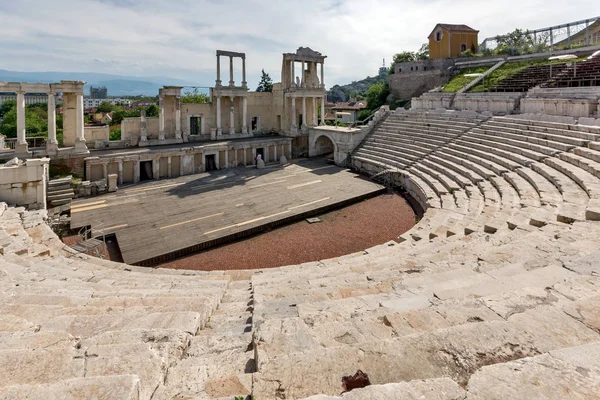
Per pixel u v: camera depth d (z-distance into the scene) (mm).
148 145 35719
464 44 59625
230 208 22953
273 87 46438
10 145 32031
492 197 18312
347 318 5555
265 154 39938
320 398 3115
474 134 28234
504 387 3150
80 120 28969
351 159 36125
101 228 19562
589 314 4574
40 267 11477
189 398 3521
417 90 55094
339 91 180250
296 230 20516
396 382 3492
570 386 3127
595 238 9234
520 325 4371
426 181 25391
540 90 31609
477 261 8484
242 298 8695
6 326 5477
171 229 19453
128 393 3168
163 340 5051
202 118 41125
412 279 7582
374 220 22016
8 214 18438
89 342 4855
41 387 3215
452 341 4105
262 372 3742
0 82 26328
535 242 9453
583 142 19469
